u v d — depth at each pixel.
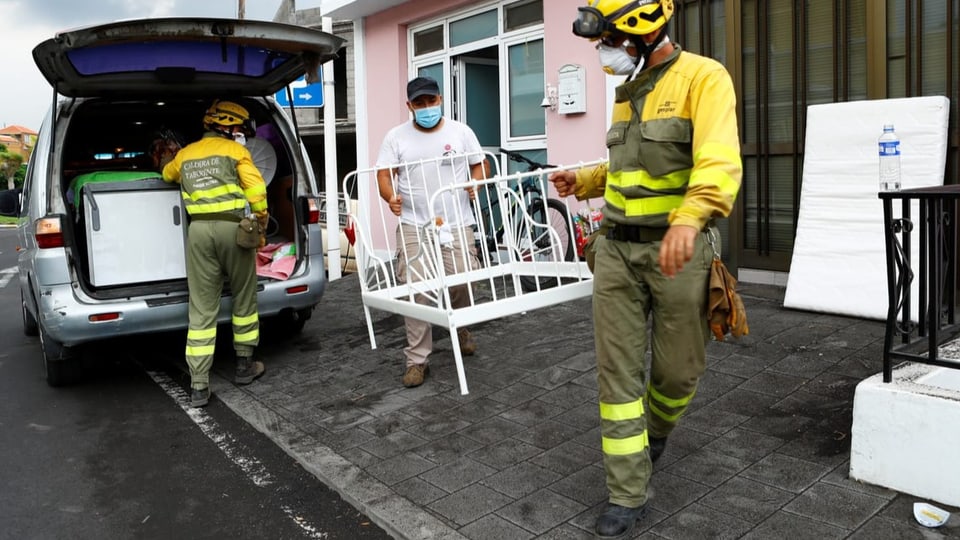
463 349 5.32
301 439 4.20
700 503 3.11
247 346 5.21
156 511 3.54
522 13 8.20
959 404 2.85
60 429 4.65
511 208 6.24
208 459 4.10
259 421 4.54
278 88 5.88
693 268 2.77
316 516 3.42
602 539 2.90
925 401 2.93
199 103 5.90
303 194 5.72
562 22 7.54
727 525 2.94
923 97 4.86
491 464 3.67
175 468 4.01
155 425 4.65
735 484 3.23
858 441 3.14
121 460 4.14
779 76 6.01
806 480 3.21
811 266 5.34
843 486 3.13
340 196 10.90
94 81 5.19
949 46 4.99
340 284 8.77
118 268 5.13
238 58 5.25
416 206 5.00
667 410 3.07
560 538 2.97
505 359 5.18
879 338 4.71
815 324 5.07
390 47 9.95
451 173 4.99
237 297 5.13
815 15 5.75
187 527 3.38
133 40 4.68
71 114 5.30
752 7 6.11
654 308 2.87
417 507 3.32
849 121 5.16
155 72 5.23
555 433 3.95
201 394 4.92
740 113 6.22
